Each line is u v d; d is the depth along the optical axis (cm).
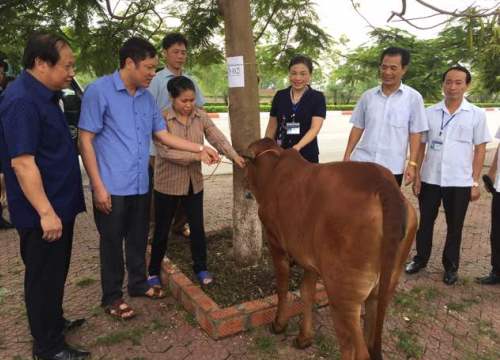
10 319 316
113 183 291
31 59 228
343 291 206
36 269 247
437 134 377
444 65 788
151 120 307
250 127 349
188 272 359
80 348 281
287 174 247
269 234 267
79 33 483
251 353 275
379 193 197
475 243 495
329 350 278
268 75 619
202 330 298
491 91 820
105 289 314
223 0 332
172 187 322
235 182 356
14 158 223
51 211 231
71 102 795
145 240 328
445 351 284
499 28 331
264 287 333
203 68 578
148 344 285
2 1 440
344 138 1324
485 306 344
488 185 370
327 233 206
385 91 362
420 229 394
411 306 335
